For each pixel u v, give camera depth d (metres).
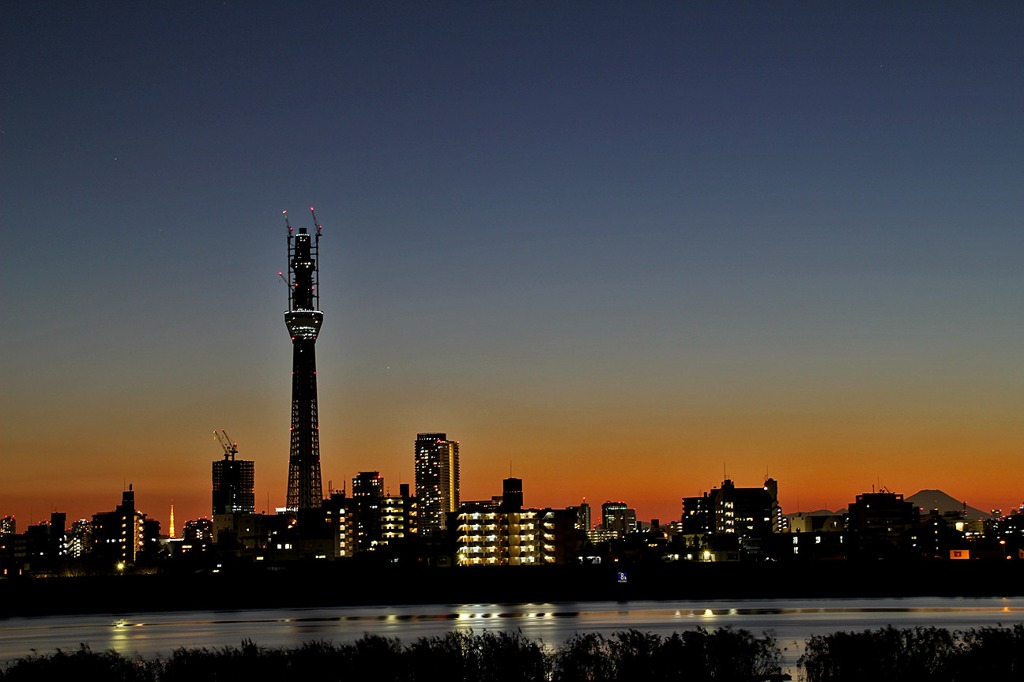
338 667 129.38
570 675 130.62
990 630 138.75
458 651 135.75
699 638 137.12
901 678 126.12
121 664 131.38
